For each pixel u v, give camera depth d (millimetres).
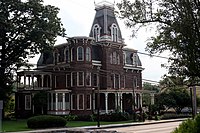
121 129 28344
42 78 50188
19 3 40031
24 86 48438
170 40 9250
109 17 51531
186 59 9008
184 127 9266
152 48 10047
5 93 42156
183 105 58250
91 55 48125
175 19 9070
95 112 47406
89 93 46938
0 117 17688
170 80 10344
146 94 66500
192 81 9844
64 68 48969
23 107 48812
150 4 9961
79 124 35406
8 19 40656
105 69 49250
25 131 26484
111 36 50812
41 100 46219
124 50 53406
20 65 44156
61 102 46781
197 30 8602
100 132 20125
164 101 56250
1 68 41281
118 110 45469
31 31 40969
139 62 56938
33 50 43438
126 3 10273
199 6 8523
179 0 8773
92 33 52469
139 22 10250
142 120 42656
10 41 42031
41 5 42156
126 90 51375
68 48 48875
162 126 32688
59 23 44375
